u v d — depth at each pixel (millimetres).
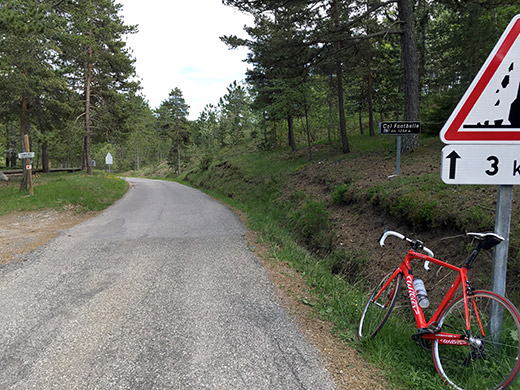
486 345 2430
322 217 8672
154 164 83000
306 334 3396
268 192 15734
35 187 18391
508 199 2498
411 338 2879
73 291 4730
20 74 17906
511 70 2365
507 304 2332
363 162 12242
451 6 12445
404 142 11688
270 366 2811
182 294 4555
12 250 7246
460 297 2549
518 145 2412
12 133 36781
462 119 2447
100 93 28078
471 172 2469
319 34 12172
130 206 15727
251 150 38281
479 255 4434
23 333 3504
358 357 2955
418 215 5816
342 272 6434
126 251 6984
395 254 5805
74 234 9000
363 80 23438
